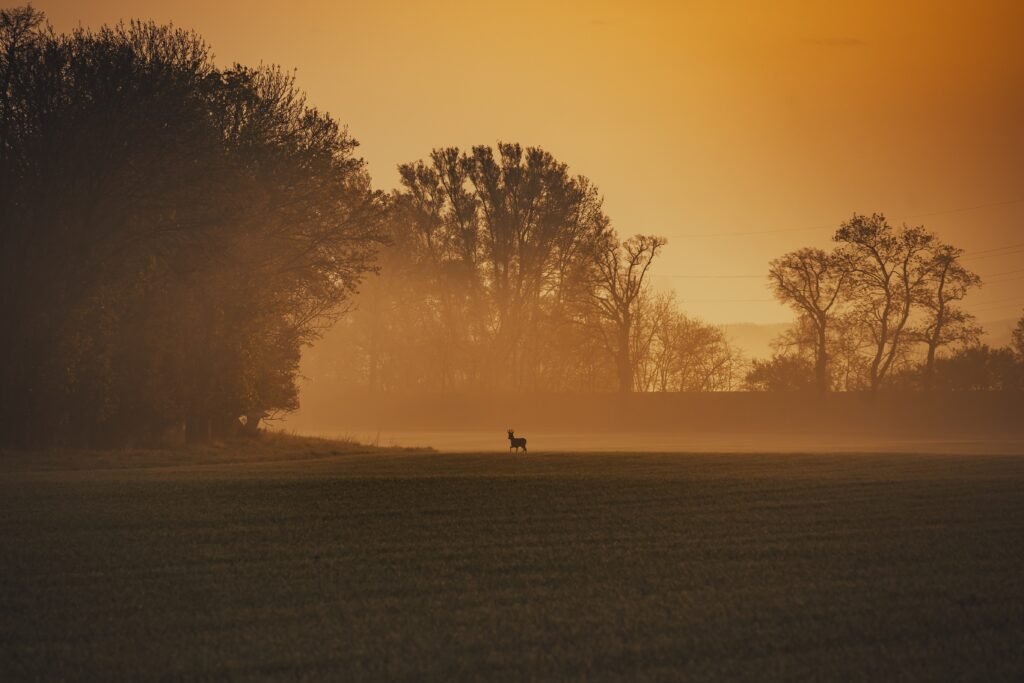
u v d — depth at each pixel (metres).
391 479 114.62
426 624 47.38
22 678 40.09
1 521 78.56
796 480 111.06
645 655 42.50
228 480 113.56
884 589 53.91
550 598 52.41
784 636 45.12
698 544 68.06
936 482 107.81
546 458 161.38
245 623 47.78
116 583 56.06
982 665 41.06
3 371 163.62
